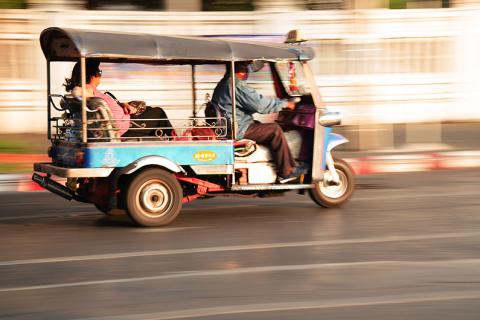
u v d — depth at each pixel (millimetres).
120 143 13398
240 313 8680
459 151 24844
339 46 32969
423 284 9875
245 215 15141
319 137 15016
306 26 32594
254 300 9195
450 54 34500
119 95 25828
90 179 14086
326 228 13695
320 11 32656
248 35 32094
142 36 13633
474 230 13383
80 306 8992
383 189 18547
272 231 13461
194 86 16031
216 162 14016
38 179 14758
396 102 33688
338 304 9016
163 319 8484
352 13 33000
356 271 10562
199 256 11547
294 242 12516
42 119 30031
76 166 13461
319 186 15555
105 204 14008
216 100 14570
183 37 14047
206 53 13797
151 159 13523
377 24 33406
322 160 15102
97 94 14008
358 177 20891
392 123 32281
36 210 16031
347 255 11547
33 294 9508
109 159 13344
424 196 17359
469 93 34750
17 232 13633
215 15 31859
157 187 13734
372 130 26156
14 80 29797
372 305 8977
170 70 25328
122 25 30984
